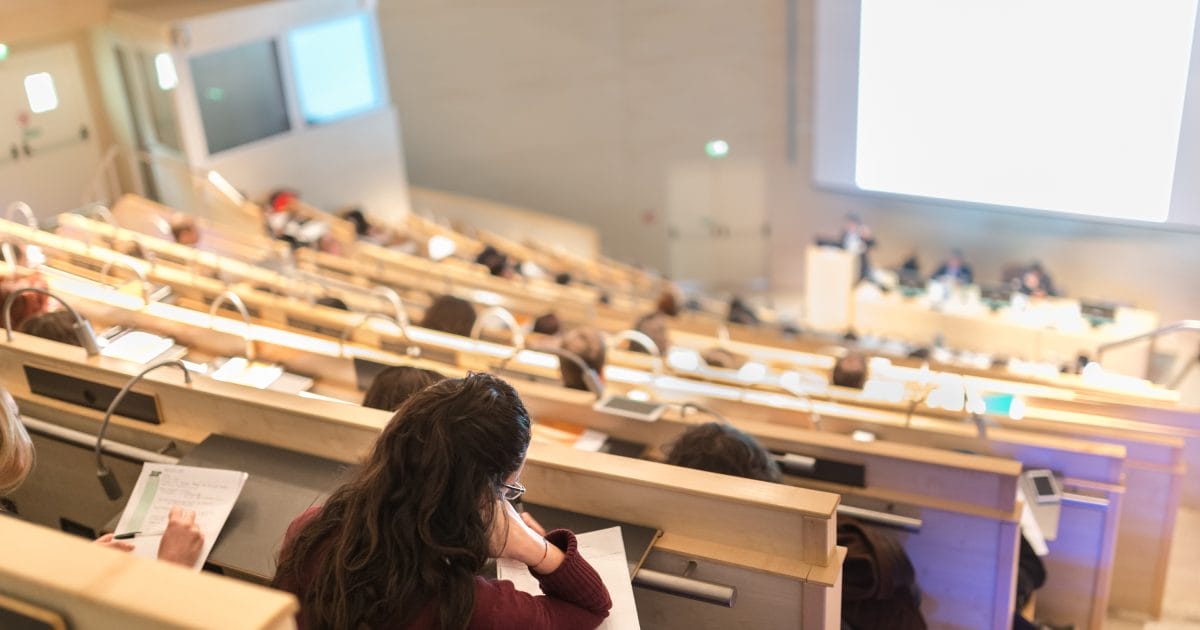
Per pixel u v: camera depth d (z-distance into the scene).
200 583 1.47
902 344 10.11
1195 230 10.52
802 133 13.30
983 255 12.81
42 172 9.54
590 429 3.87
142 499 2.97
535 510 2.92
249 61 9.90
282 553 2.14
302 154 10.52
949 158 11.75
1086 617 4.52
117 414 3.55
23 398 3.71
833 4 11.88
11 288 4.19
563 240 12.82
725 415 4.49
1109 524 4.25
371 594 1.95
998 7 10.92
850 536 3.26
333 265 8.27
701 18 13.12
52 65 9.45
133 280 5.15
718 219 14.13
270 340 4.34
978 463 3.56
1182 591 5.43
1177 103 10.23
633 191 14.05
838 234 13.73
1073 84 10.74
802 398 4.48
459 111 13.43
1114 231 11.84
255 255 7.89
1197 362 11.41
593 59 13.38
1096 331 10.41
